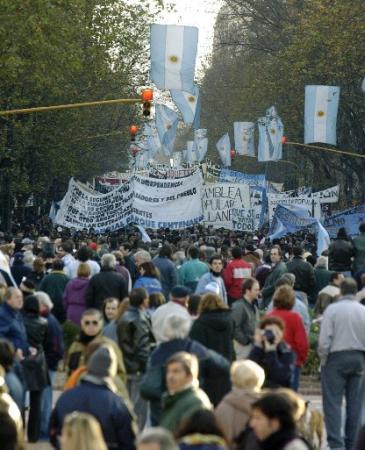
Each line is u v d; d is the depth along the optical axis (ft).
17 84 358.02
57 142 422.41
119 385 86.69
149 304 124.88
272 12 518.37
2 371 83.20
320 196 353.72
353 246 177.68
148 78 450.30
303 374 154.61
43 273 164.35
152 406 93.76
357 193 546.67
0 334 106.11
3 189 460.14
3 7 319.27
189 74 255.70
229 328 108.68
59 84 395.75
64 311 152.35
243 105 476.13
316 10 430.20
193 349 93.76
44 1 323.57
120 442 76.13
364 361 109.91
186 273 165.48
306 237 313.53
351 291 110.01
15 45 322.96
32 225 401.29
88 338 97.86
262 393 73.31
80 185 286.25
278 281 136.26
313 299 174.81
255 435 68.69
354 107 453.99
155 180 286.46
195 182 285.43
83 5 377.30
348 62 422.41
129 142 544.21
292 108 452.35
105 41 407.85
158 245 235.61
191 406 76.43
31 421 111.86
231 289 168.04
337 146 482.28
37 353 109.50
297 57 429.38
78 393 76.23
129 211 285.64
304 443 65.26
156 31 254.68
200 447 63.21
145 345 106.73
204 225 345.51
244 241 274.77
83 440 56.29
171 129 405.80
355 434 109.29
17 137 406.82
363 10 421.59
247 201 328.70
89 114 430.20
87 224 286.05
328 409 109.40
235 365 80.64
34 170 460.96
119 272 156.56
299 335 109.70
